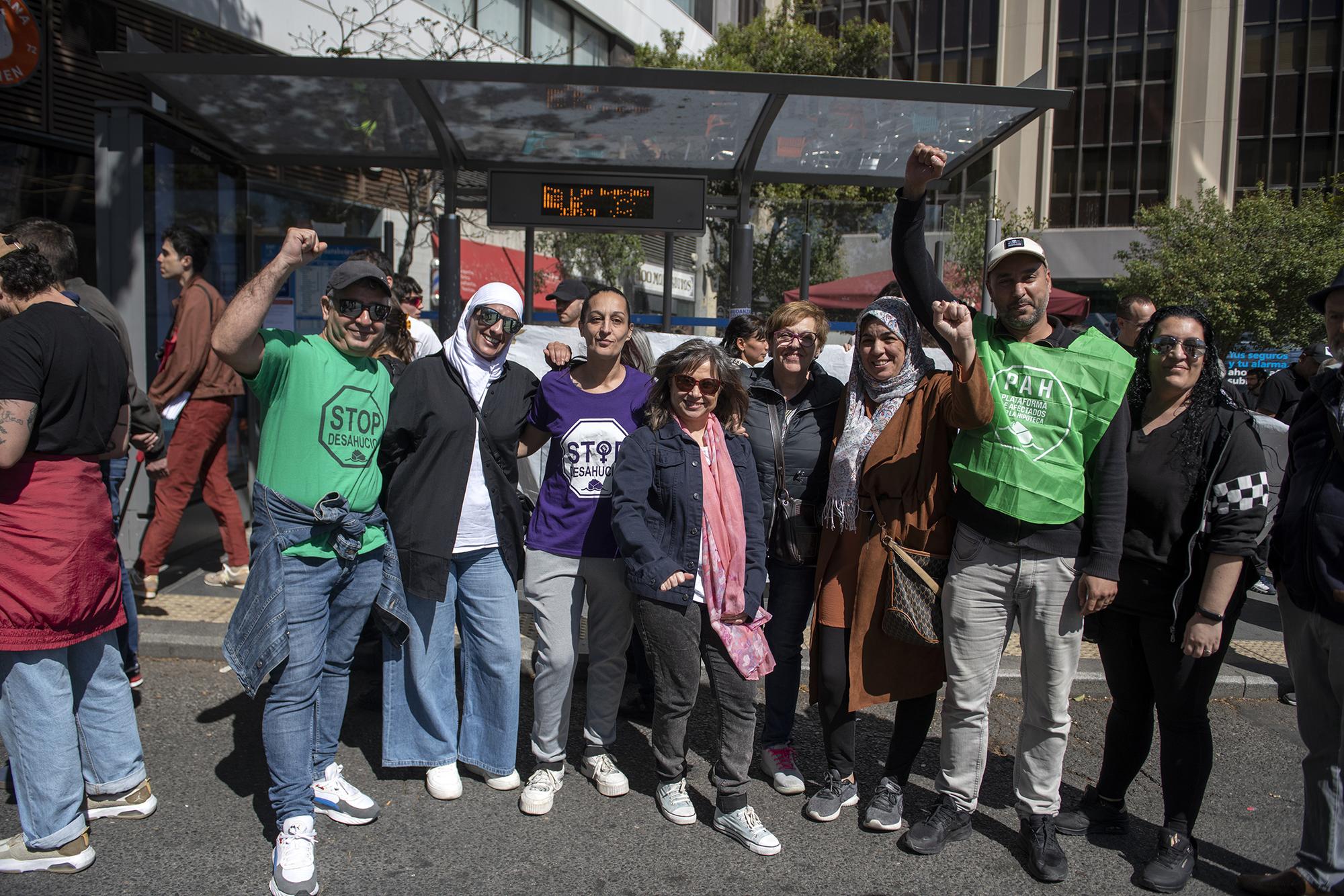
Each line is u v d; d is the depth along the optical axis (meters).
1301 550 2.97
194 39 9.94
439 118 6.48
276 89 6.02
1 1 6.36
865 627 3.38
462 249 12.78
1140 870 3.22
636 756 4.01
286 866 2.88
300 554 3.05
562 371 3.63
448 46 13.85
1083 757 4.13
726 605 3.27
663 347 5.50
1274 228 17.81
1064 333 3.18
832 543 3.52
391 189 13.08
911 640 3.26
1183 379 3.08
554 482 3.56
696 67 17.69
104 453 3.13
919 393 3.39
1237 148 26.94
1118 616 3.31
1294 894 3.03
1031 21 28.39
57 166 8.36
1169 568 3.13
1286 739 4.41
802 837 3.38
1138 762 3.40
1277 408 7.64
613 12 19.14
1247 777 4.00
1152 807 3.71
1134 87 27.72
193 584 5.81
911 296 3.35
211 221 6.43
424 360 3.44
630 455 3.31
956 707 3.29
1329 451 2.97
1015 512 3.07
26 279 3.04
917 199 3.21
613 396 3.52
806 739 4.26
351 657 3.40
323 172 11.52
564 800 3.59
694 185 7.41
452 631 3.57
